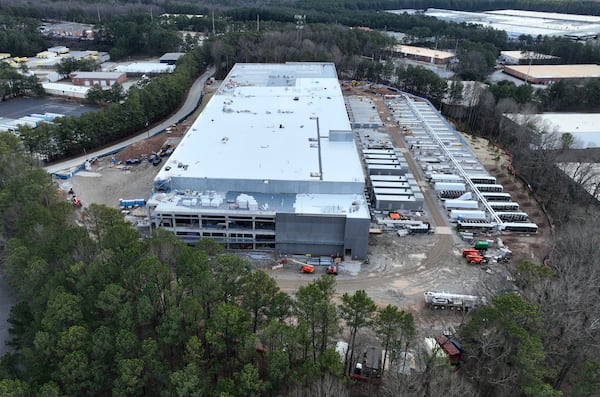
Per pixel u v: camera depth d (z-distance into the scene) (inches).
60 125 5812.0
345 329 3117.6
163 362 2466.8
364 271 3791.8
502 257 3946.9
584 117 7268.7
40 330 2573.8
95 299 2696.9
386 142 6205.7
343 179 4222.4
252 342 2390.5
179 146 4864.7
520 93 7701.8
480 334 2541.8
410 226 4360.2
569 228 4045.3
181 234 4008.4
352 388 2650.1
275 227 3905.0
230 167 4416.8
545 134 6038.4
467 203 4746.6
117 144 6392.7
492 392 2544.3
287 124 5551.2
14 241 3275.1
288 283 3614.7
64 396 2226.9
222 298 2785.4
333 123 5610.2
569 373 2669.8
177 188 4239.7
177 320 2506.2
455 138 6599.4
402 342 2778.1
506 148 6658.5
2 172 4360.2
